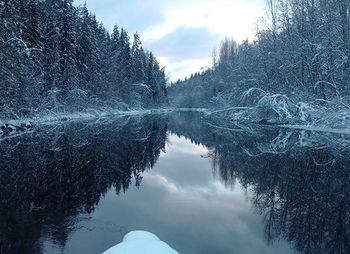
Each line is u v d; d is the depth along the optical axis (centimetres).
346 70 2350
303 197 955
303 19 2900
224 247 623
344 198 938
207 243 639
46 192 1014
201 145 2208
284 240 659
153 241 502
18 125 2441
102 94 4816
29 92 2806
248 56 4069
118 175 1275
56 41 3578
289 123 2731
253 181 1153
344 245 631
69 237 668
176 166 1484
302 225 744
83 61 4288
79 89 3797
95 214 812
